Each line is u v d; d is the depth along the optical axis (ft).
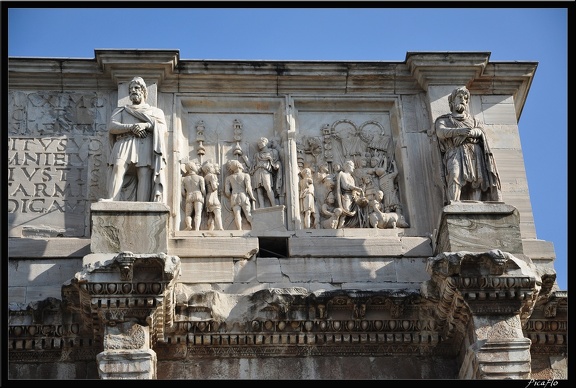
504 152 71.36
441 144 68.69
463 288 60.54
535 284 60.80
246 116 72.43
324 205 69.36
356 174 70.64
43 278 64.95
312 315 62.85
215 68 72.18
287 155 70.33
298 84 72.90
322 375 62.90
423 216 69.00
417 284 66.03
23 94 71.31
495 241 63.62
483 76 73.51
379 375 63.16
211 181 69.05
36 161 69.21
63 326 62.08
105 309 59.57
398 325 63.31
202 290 64.95
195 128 71.61
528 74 73.67
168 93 71.97
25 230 66.90
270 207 68.44
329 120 72.69
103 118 71.15
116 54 71.15
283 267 66.13
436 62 72.69
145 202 64.13
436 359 63.93
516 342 59.67
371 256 66.69
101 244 62.54
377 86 73.36
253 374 62.69
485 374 59.11
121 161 66.44
